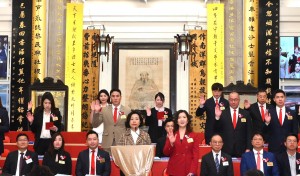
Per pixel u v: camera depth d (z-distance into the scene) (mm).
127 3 12750
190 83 12070
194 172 6715
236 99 8164
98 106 7934
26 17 12188
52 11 12414
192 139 6789
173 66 12453
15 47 12117
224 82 12117
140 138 6980
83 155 7629
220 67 12031
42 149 8414
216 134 7449
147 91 12445
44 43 12172
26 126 11820
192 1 12742
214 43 12086
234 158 8023
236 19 12328
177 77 12391
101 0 12797
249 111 8555
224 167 7328
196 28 12383
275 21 12094
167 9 12578
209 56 12062
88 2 12742
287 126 8211
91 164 7555
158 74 12477
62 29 12383
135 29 12578
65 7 12445
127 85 12469
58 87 11117
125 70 12492
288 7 12297
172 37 12562
